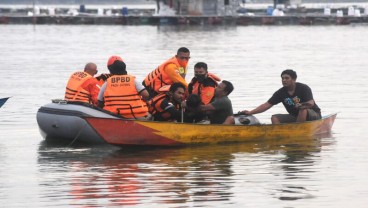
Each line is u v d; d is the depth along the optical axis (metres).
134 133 40.44
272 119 44.69
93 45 132.75
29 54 113.12
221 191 31.72
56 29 186.12
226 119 42.53
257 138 42.72
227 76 79.75
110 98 41.28
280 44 135.00
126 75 41.50
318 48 125.50
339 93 65.62
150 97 43.22
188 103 41.78
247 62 97.88
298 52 116.38
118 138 40.44
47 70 88.38
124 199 30.62
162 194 31.30
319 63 97.38
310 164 36.81
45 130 42.28
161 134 40.66
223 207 29.47
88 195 31.23
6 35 163.50
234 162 37.38
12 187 32.59
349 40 146.62
